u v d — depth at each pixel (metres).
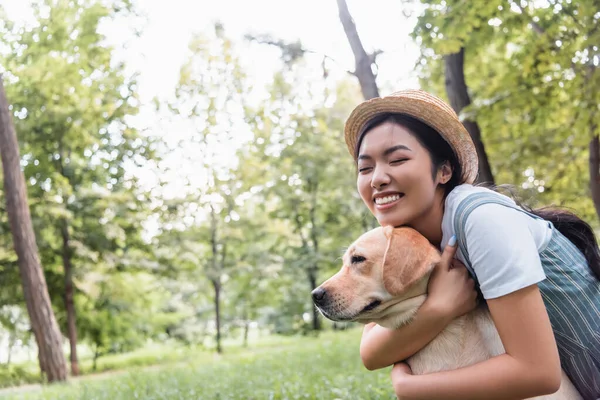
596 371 2.23
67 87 18.27
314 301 2.32
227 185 23.47
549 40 7.79
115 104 19.78
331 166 26.19
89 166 20.58
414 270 2.15
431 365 2.29
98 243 19.27
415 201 2.23
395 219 2.26
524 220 2.06
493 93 9.27
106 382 9.95
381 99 2.27
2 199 17.86
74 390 9.41
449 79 9.13
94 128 19.77
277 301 28.39
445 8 7.94
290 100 23.14
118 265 20.09
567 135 8.73
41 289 13.61
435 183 2.26
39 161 19.25
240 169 23.64
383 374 6.70
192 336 26.89
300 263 25.94
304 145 25.62
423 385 2.14
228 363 12.16
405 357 2.32
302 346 17.00
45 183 19.44
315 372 8.03
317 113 25.45
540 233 2.17
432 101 2.24
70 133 18.97
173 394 6.90
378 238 2.30
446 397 2.08
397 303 2.23
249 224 24.42
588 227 2.39
